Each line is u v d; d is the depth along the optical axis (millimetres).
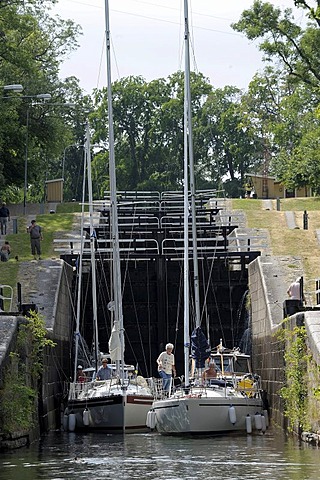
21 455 45688
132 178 195250
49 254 91188
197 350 58219
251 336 78938
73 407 60500
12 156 132000
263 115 181625
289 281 74750
